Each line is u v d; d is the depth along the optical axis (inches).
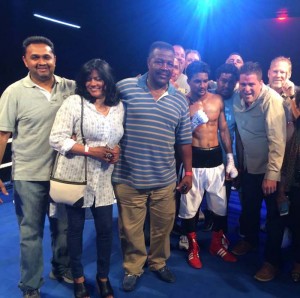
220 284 92.0
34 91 73.5
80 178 73.4
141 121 78.3
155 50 75.8
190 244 102.5
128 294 87.4
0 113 73.1
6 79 274.7
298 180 86.3
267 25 272.2
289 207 89.7
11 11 256.7
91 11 323.9
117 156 74.9
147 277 94.7
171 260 104.0
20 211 78.2
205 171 96.8
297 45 265.3
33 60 71.6
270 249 93.5
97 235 80.4
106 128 72.9
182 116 84.7
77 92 73.7
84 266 99.8
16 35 267.3
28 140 74.7
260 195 102.0
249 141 97.2
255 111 93.4
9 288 88.7
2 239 113.1
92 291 88.0
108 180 77.9
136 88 78.4
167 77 76.9
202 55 346.6
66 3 297.6
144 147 79.9
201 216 131.3
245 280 93.9
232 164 100.0
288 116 97.0
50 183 73.5
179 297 86.5
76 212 76.7
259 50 279.1
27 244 78.9
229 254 103.9
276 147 89.1
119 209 86.9
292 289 90.0
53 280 92.4
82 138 73.0
